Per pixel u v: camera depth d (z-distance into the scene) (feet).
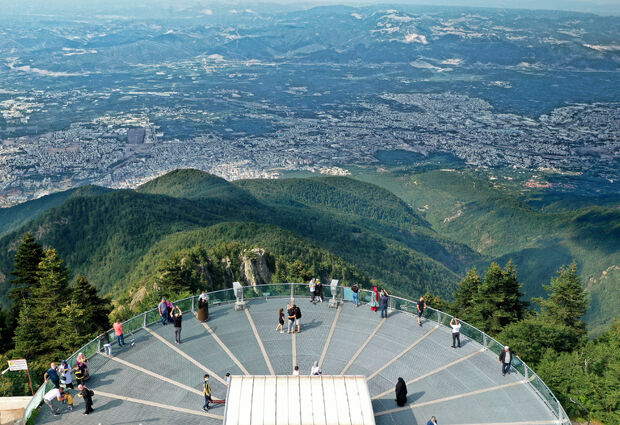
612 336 268.62
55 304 316.40
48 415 135.64
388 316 188.55
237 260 458.50
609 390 190.90
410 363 160.15
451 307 395.55
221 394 144.46
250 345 169.48
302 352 165.99
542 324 266.98
